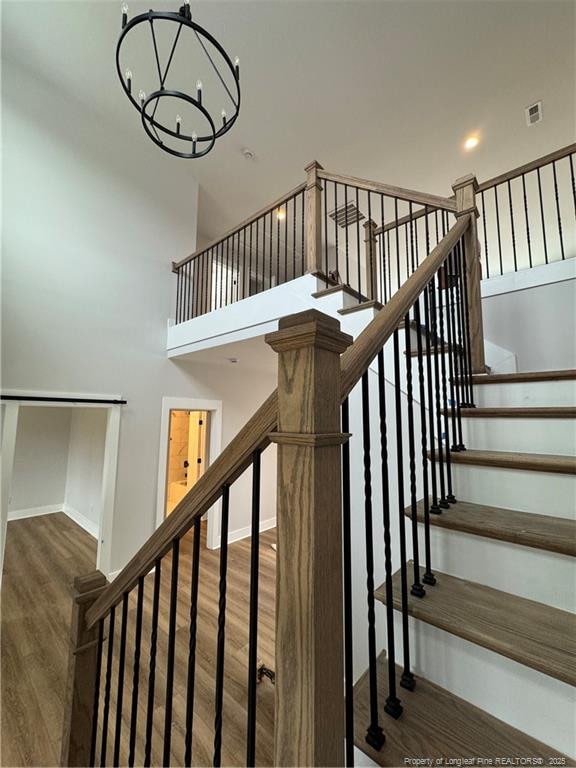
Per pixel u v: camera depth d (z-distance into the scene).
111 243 3.82
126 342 3.86
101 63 3.23
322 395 0.62
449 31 2.90
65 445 5.76
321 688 0.56
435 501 1.22
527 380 1.62
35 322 3.21
